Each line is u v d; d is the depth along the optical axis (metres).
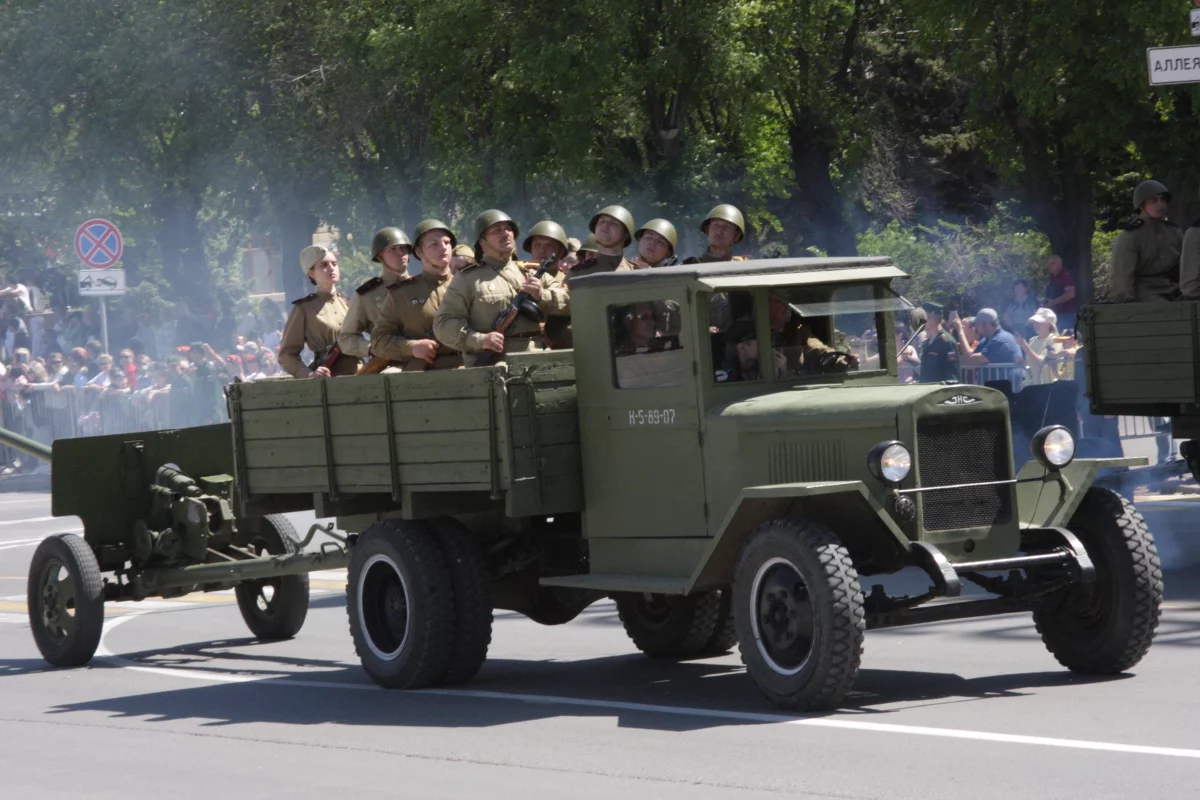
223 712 14.05
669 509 13.52
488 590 14.28
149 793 11.02
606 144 43.38
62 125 51.69
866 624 12.15
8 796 11.23
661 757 11.12
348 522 16.11
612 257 16.08
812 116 48.31
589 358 14.01
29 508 37.38
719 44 41.06
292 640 18.56
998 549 12.63
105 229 39.62
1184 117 35.38
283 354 17.77
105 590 18.05
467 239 47.84
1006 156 38.75
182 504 17.92
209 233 67.19
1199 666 13.65
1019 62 35.84
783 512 12.52
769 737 11.48
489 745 11.88
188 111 49.41
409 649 14.18
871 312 13.89
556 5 41.16
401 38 42.94
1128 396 19.23
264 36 48.56
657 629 15.70
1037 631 15.02
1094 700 12.35
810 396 12.94
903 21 48.56
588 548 14.47
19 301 52.62
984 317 28.11
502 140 43.38
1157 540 22.06
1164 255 20.78
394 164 48.62
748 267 13.46
